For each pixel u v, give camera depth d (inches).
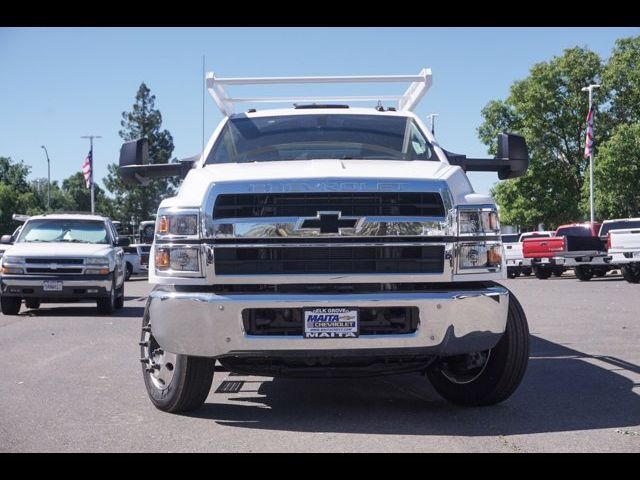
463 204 211.5
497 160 271.7
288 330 207.0
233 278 206.7
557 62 1953.7
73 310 630.5
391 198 208.8
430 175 214.2
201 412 233.5
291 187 207.8
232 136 265.6
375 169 218.7
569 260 1036.5
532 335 416.5
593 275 1168.2
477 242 211.2
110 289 574.6
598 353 347.3
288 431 209.5
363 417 224.7
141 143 273.7
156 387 234.8
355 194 208.2
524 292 796.6
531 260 1139.3
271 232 206.2
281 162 235.5
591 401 243.1
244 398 254.4
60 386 278.5
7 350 373.7
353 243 206.1
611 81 1863.9
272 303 203.0
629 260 905.5
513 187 1973.4
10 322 517.0
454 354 212.2
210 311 204.5
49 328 476.4
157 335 215.3
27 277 562.6
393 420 220.7
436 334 206.5
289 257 206.8
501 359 224.1
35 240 607.2
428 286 211.2
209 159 257.9
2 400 253.4
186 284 209.3
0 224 3211.1
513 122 2014.0
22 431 211.6
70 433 209.2
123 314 589.9
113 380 290.8
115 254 601.9
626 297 690.2
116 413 233.5
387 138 262.4
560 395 253.0
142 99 3631.9
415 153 255.0
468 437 200.8
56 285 561.9
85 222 623.8
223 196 209.3
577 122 1937.7
